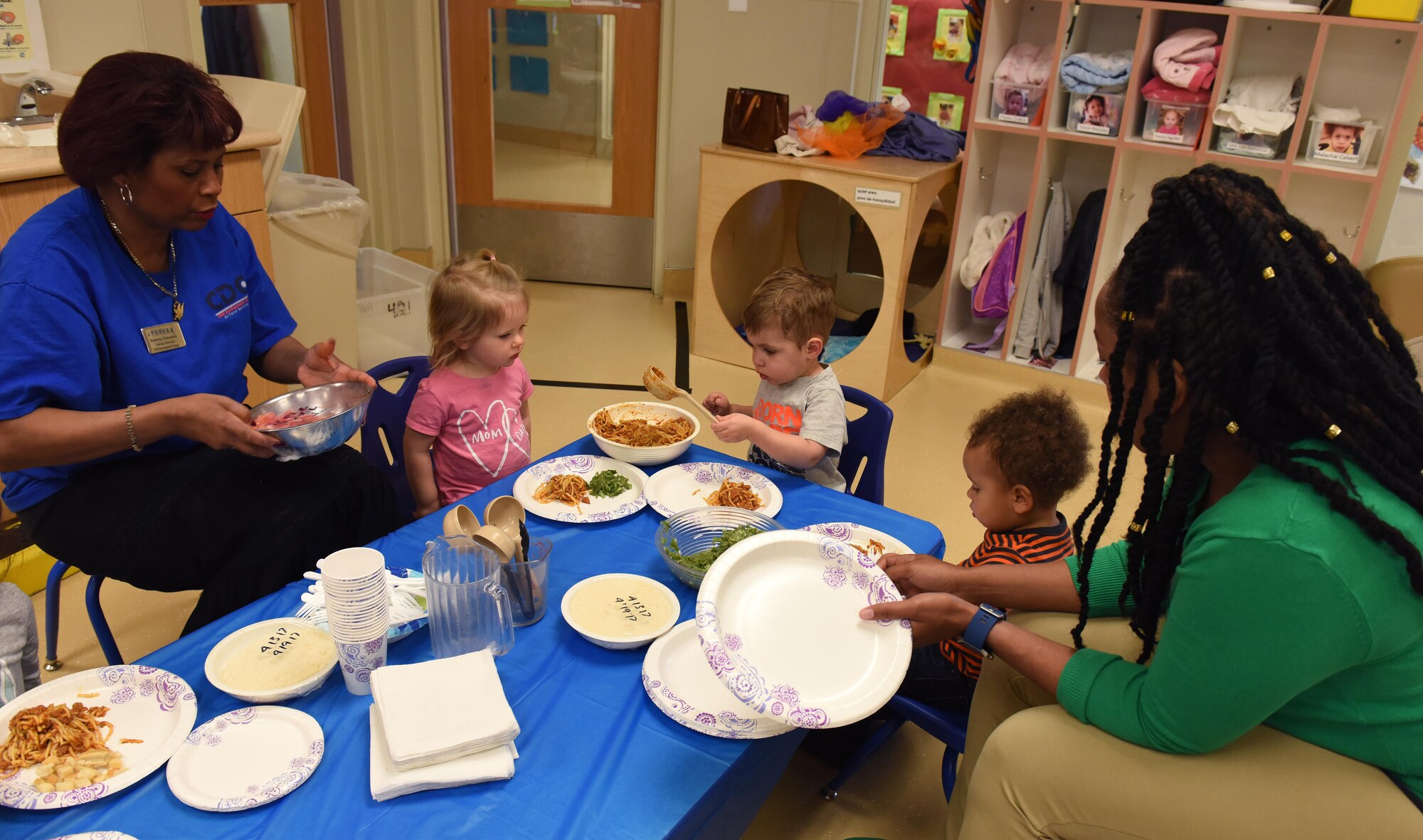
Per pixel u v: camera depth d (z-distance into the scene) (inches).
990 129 140.9
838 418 77.8
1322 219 132.6
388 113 168.2
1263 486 40.4
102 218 60.9
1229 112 123.6
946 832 56.1
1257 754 43.0
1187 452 42.3
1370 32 119.3
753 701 42.4
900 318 138.9
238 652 48.3
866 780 71.2
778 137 142.6
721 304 156.3
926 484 117.7
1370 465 38.9
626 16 163.0
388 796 40.1
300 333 122.6
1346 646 38.4
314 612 51.9
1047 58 137.1
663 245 177.2
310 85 153.9
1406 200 131.2
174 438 66.6
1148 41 126.6
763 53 162.6
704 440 125.9
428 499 79.2
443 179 176.1
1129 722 44.0
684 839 41.1
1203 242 41.0
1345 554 37.7
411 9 160.6
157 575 64.3
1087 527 107.4
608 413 78.3
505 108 171.6
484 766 41.5
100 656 81.0
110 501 63.7
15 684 54.3
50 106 96.3
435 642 49.0
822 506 67.2
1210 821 42.3
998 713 56.2
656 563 59.2
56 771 40.0
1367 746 42.1
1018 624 58.0
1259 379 39.5
